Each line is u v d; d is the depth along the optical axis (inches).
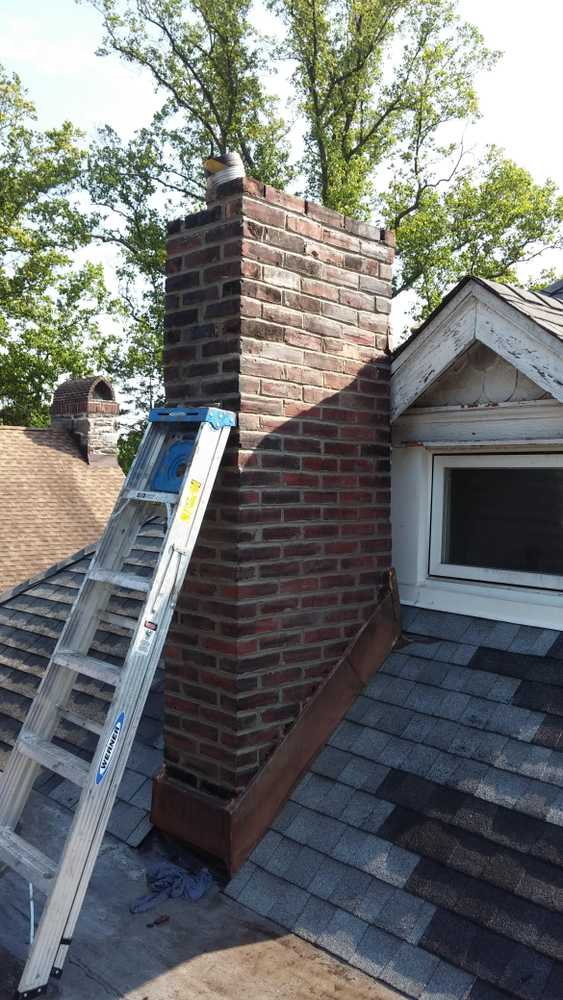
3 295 1127.0
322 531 144.3
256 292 131.7
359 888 117.6
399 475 162.4
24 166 1063.6
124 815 151.3
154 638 119.0
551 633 140.9
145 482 134.1
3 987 109.6
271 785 135.1
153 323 1109.1
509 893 106.7
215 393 133.6
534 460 144.7
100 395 833.5
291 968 110.0
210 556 135.0
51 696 129.2
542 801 115.8
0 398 1256.8
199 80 1026.1
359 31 964.6
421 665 149.3
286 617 138.2
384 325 156.4
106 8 980.6
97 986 109.0
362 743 139.8
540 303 147.9
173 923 122.3
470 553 156.5
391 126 1046.4
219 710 134.5
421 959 104.8
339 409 146.9
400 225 1012.5
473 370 150.7
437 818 120.9
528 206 958.4
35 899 132.5
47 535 668.1
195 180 1059.9
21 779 126.3
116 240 1086.4
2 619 251.3
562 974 95.2
